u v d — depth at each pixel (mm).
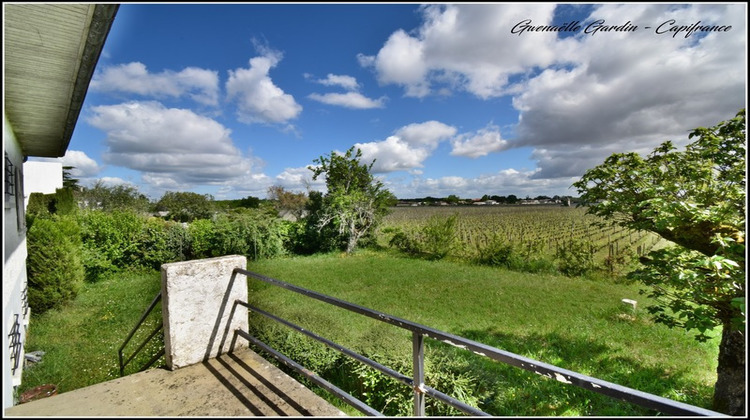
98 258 11031
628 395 981
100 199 22406
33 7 1774
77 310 7801
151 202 26078
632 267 10211
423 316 7570
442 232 14641
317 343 4918
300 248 16547
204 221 14539
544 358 5465
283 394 2152
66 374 4910
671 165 3697
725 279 3180
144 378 2328
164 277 2434
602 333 6438
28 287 7227
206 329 2566
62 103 3299
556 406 4152
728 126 3287
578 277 11016
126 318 7312
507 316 7484
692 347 5738
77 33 2064
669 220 3205
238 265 2725
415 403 1556
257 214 15586
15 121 3824
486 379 4551
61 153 5645
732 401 3533
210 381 2297
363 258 14766
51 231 7574
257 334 5027
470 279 10898
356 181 17203
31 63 2447
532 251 13047
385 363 4336
